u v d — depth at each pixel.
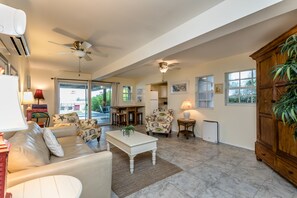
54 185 1.09
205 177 2.27
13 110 0.75
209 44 2.99
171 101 5.68
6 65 2.25
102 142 4.08
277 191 1.93
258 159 2.86
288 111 1.12
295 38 1.15
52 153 1.98
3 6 1.15
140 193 1.89
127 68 3.90
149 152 3.30
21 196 0.96
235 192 1.91
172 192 1.91
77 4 1.76
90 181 1.48
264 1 1.39
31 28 2.32
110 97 7.25
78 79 6.14
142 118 7.58
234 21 1.62
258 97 2.85
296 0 1.28
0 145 0.83
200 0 1.69
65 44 2.95
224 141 4.03
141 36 2.63
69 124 3.61
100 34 2.55
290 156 2.05
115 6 1.80
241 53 3.61
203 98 4.70
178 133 4.80
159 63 4.43
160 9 1.86
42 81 5.43
